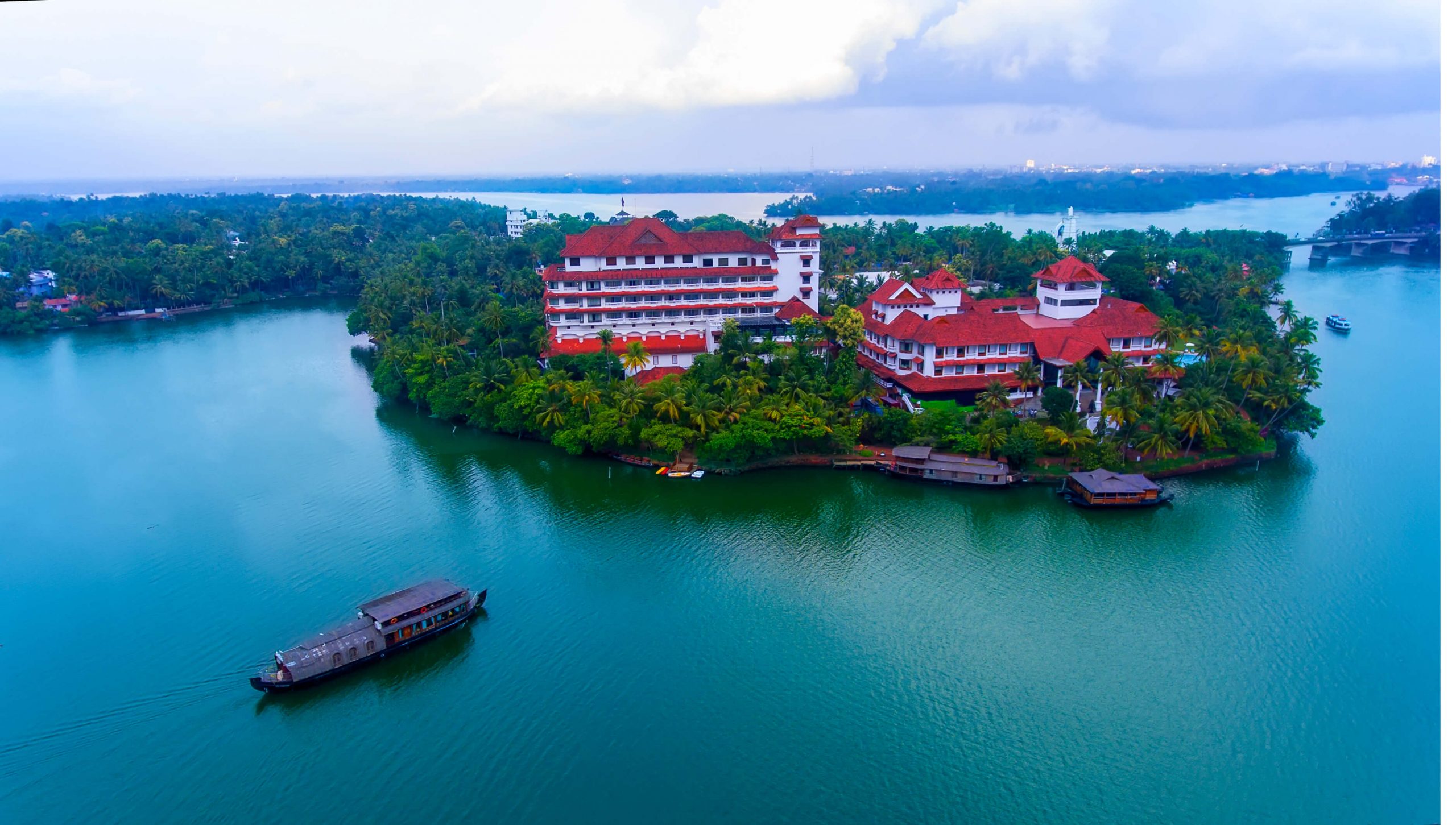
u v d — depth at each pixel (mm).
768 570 103000
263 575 101938
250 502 122500
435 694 82000
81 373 197125
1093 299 173500
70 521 116625
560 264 182375
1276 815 68375
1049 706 79875
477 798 70188
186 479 131375
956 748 74938
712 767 73000
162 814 68562
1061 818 68062
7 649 88562
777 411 130375
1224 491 122562
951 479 124375
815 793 70375
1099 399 143375
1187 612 93750
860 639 89812
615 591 98500
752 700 80812
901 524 114062
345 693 82188
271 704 80688
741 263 184000
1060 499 120562
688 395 135750
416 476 131500
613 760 73875
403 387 170875
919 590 98562
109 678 84312
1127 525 113188
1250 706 79688
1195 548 107250
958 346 148750
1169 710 79125
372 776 72438
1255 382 136750
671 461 133875
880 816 68125
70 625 92625
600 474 131500
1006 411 133375
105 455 141875
